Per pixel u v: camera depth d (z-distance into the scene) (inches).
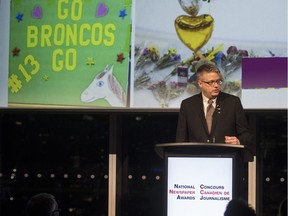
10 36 315.0
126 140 325.4
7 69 314.5
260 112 305.4
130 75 306.3
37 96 311.9
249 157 236.5
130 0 307.3
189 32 302.7
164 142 322.7
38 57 312.7
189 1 303.1
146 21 305.6
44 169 329.7
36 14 313.7
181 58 302.8
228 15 300.2
